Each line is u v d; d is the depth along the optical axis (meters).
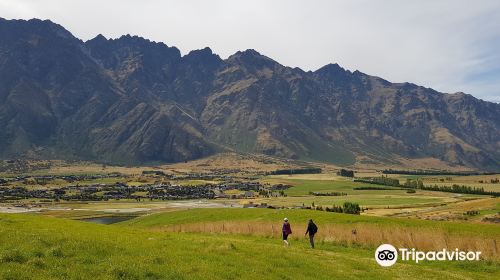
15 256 28.55
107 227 53.59
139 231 51.00
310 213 85.00
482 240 52.06
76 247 32.38
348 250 52.16
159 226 102.75
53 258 29.23
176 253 33.91
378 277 35.12
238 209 114.31
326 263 37.97
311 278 31.61
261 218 86.06
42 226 43.88
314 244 55.91
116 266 28.11
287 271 32.59
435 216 159.38
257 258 35.44
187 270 29.08
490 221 136.12
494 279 41.03
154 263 30.45
